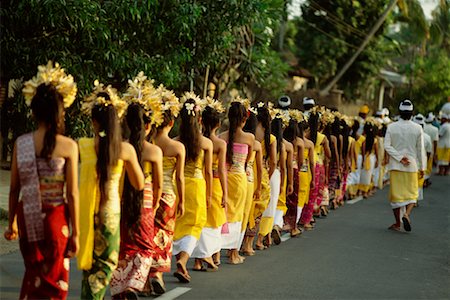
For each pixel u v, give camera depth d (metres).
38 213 6.74
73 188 6.79
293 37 46.84
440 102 56.31
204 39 17.48
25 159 6.73
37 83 6.79
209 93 24.34
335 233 14.93
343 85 45.12
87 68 14.47
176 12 15.81
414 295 9.81
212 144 9.81
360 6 43.25
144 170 8.22
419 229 16.09
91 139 7.43
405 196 15.39
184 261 9.60
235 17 17.27
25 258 6.85
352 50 44.06
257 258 11.81
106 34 14.15
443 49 55.19
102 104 7.38
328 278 10.56
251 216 11.91
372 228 15.87
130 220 7.99
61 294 6.86
